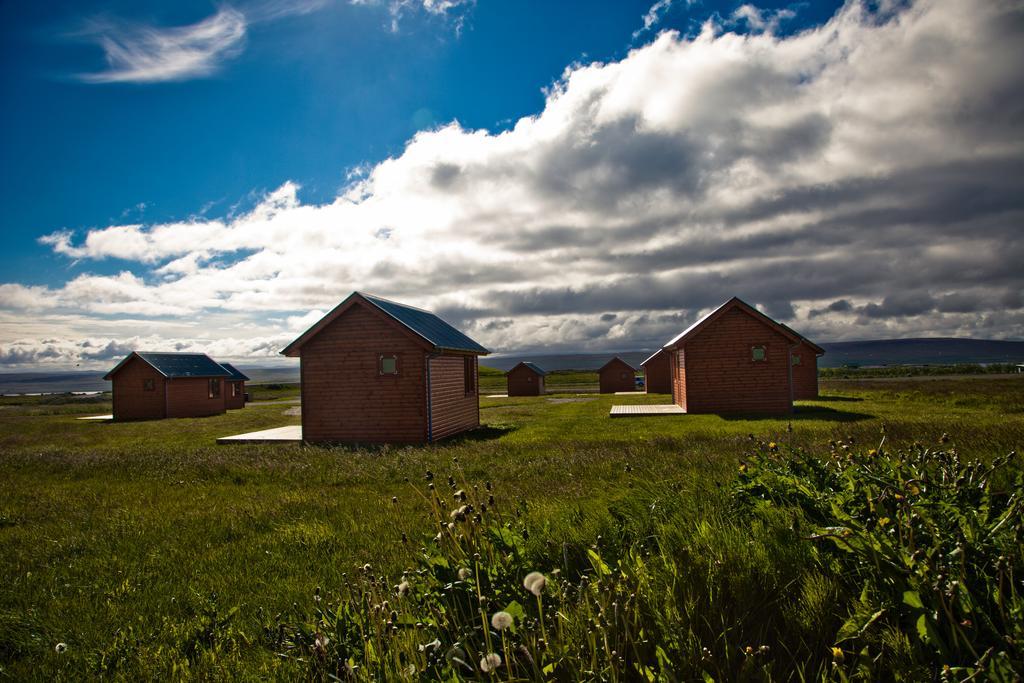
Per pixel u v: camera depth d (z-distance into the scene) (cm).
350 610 391
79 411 5747
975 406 2673
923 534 349
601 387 6994
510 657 291
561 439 1850
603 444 1548
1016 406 2441
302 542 732
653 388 5869
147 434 2884
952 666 253
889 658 274
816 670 285
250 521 883
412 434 2169
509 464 1268
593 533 498
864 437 1298
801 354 3884
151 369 4250
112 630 480
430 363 2212
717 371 2952
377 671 305
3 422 4059
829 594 333
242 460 1580
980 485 439
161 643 443
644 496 615
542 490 928
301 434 2394
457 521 419
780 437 1377
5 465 1677
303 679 337
